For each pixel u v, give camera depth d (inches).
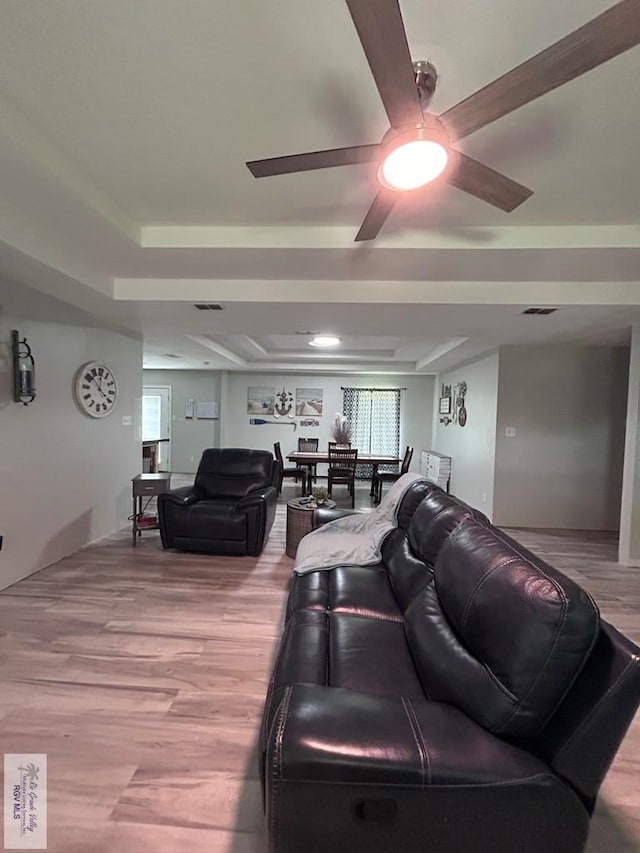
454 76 57.6
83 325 157.2
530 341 200.5
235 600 120.6
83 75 57.6
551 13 48.4
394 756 38.9
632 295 128.8
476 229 101.8
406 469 271.0
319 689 47.9
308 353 307.7
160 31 50.9
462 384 274.1
